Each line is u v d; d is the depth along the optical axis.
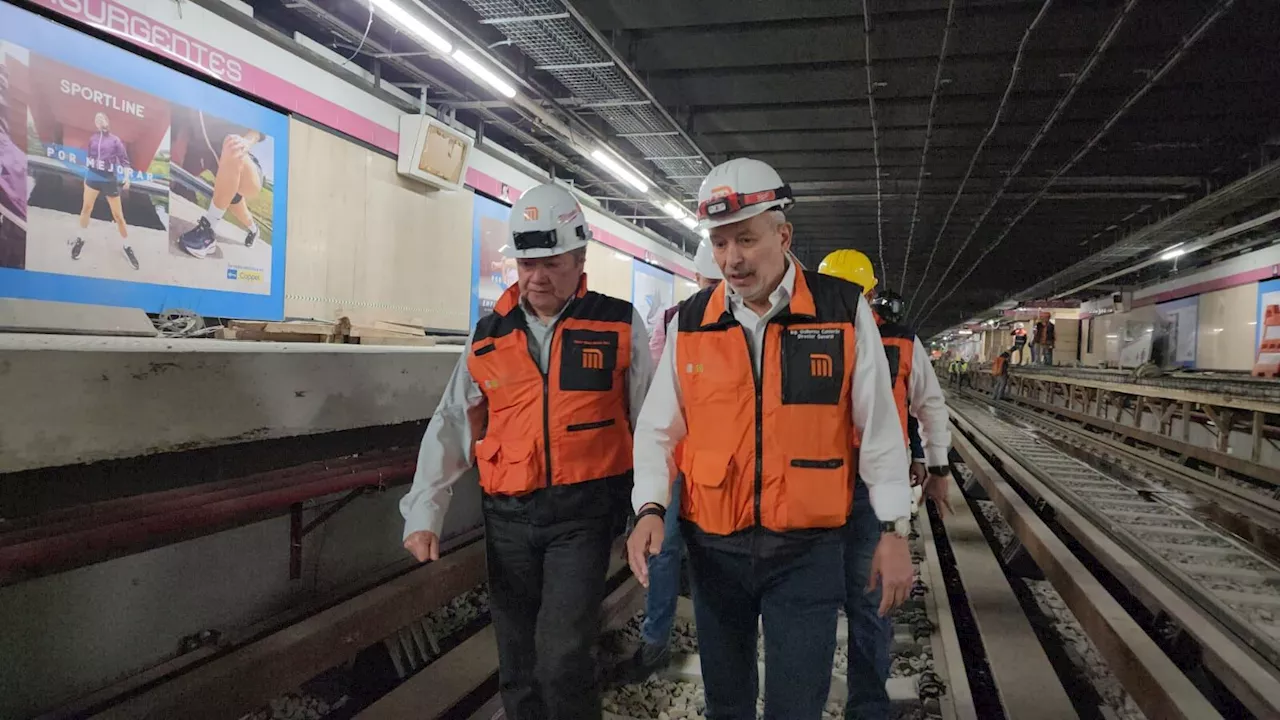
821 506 1.78
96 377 2.25
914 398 3.04
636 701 3.08
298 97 6.45
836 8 7.44
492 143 9.62
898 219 17.23
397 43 7.43
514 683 2.40
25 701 2.21
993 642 3.65
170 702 2.10
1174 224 14.14
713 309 1.89
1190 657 3.55
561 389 2.25
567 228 2.23
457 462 2.41
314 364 3.16
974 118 10.52
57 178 4.70
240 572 2.93
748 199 1.70
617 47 8.15
